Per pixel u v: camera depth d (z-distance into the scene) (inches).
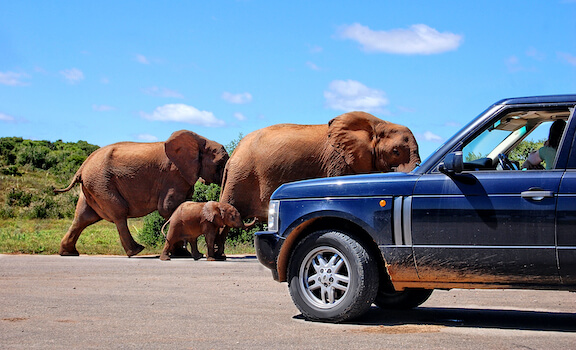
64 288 370.6
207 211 613.0
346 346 213.0
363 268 252.2
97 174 685.9
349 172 613.9
